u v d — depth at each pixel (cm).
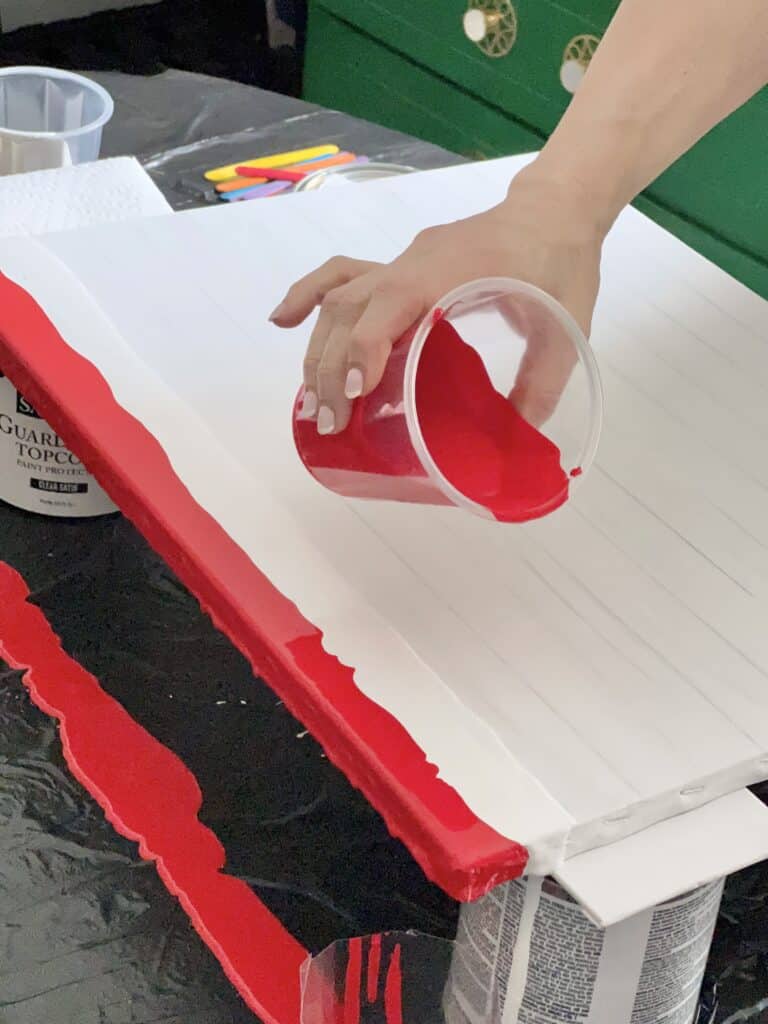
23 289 78
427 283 57
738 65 69
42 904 61
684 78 68
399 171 111
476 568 65
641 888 51
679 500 71
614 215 68
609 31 71
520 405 61
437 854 50
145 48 195
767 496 72
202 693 73
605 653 61
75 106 112
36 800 66
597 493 71
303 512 67
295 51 198
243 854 65
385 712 56
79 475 80
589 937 52
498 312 59
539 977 53
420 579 64
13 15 192
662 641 62
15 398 77
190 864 64
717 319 86
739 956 63
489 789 53
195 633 76
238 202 92
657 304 87
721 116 71
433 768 53
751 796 57
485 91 157
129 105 120
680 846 53
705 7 67
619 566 66
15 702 70
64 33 194
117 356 75
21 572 78
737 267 134
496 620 62
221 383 74
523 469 59
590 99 68
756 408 79
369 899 64
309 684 57
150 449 69
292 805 68
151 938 60
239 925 61
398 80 169
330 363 55
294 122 122
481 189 95
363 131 122
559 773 54
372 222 90
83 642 75
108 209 93
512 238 63
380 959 60
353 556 65
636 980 53
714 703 59
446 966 60
